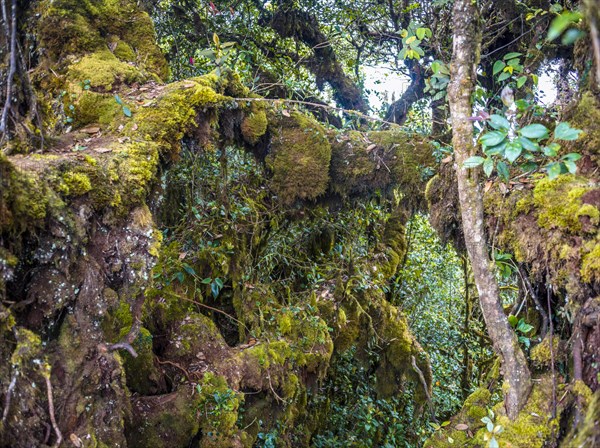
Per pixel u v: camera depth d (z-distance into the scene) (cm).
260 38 641
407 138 387
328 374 582
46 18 346
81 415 220
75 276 223
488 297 259
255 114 371
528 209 268
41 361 202
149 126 290
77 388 219
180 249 426
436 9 475
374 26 664
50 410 200
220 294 458
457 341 753
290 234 537
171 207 457
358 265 589
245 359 390
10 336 196
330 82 677
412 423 606
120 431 238
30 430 198
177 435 325
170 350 377
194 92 313
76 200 225
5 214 188
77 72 329
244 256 460
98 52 348
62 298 215
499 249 290
